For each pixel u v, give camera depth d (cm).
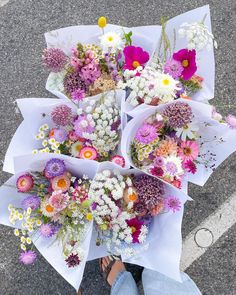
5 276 111
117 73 85
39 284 110
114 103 80
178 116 74
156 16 127
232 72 122
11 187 81
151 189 77
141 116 77
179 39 86
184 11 127
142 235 81
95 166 76
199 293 99
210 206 112
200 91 86
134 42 88
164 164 75
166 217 81
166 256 81
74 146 83
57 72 85
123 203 78
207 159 88
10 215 81
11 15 129
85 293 110
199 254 110
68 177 80
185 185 84
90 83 82
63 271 80
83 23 128
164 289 100
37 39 127
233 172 114
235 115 118
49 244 82
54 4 129
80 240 79
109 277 104
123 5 128
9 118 121
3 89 124
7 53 126
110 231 82
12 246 112
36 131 86
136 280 111
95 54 82
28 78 124
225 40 124
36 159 77
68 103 81
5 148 120
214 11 126
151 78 76
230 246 110
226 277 109
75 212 78
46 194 81
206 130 83
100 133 78
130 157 81
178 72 80
